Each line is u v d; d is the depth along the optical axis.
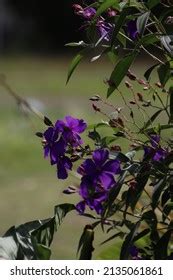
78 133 1.69
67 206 1.70
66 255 3.26
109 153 1.64
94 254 2.94
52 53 17.86
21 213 4.18
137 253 1.74
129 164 1.63
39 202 4.40
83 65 14.24
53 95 10.28
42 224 1.71
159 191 1.60
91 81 11.88
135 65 13.15
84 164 1.64
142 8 1.62
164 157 1.66
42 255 1.66
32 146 6.11
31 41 18.39
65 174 1.68
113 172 1.63
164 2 1.70
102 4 1.62
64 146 1.68
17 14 18.58
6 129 6.73
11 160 5.65
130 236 1.62
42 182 4.90
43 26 18.62
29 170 5.34
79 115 7.61
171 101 1.67
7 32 18.39
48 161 5.61
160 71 1.62
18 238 1.67
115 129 1.77
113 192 1.59
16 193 4.63
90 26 1.69
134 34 1.71
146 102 1.72
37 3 18.62
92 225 1.68
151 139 1.68
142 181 1.60
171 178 1.62
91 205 1.64
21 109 2.21
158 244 1.64
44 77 12.74
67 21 18.47
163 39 1.57
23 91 10.77
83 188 1.64
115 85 1.61
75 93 10.49
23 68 14.52
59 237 3.52
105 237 3.22
